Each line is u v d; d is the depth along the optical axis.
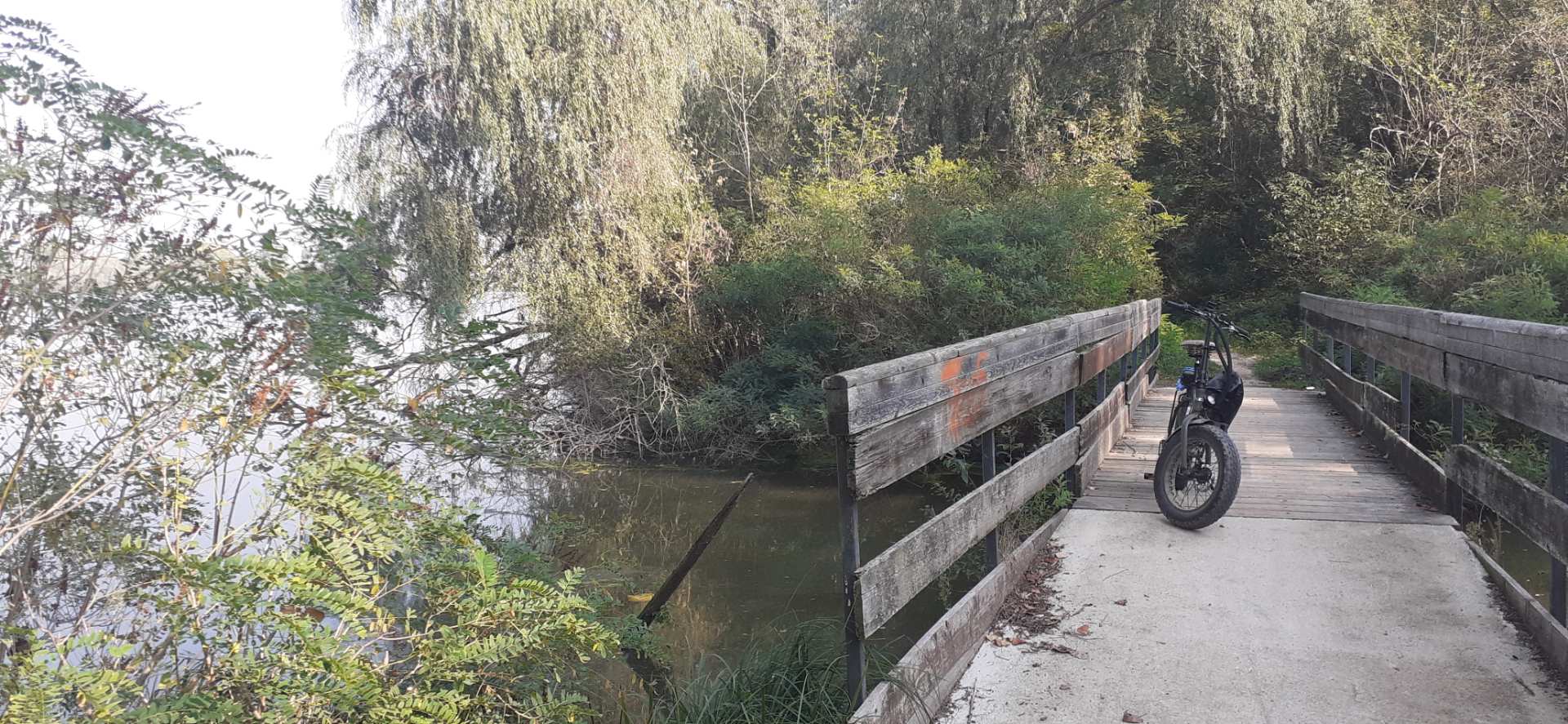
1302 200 18.25
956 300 12.19
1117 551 4.88
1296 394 11.96
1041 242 12.71
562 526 7.22
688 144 14.89
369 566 3.76
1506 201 14.76
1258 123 20.22
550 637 3.60
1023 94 16.88
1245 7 17.00
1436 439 9.18
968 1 17.23
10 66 3.30
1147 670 3.50
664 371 13.01
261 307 3.84
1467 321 4.52
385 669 3.60
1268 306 20.38
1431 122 16.98
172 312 3.86
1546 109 15.67
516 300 13.14
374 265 4.83
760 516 9.51
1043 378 5.03
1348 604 4.05
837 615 6.30
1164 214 16.25
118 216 3.64
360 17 12.54
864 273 12.63
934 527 3.41
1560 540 3.32
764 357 13.55
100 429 3.75
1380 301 13.46
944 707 3.29
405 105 12.76
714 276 13.80
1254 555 4.74
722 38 14.74
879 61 17.58
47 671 2.71
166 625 3.51
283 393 3.73
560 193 12.40
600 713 4.78
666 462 12.54
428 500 3.99
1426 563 4.52
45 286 3.53
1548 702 3.16
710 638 5.88
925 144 17.62
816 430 12.45
